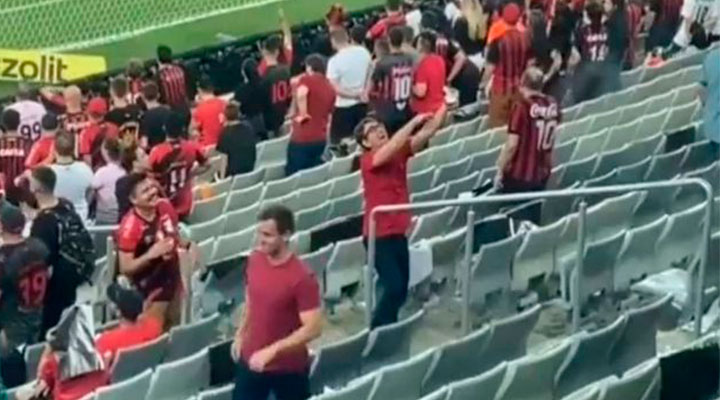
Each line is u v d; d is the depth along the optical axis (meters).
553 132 14.23
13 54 23.02
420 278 12.92
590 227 13.23
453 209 14.21
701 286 11.77
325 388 10.76
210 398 9.99
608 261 12.30
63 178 14.65
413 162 16.58
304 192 15.36
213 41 25.50
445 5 23.28
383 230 12.51
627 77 20.48
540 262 12.80
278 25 26.42
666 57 22.44
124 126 16.78
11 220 11.57
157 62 21.59
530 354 11.45
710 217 11.80
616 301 12.48
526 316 10.84
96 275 13.62
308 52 23.09
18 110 18.11
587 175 15.14
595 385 9.80
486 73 20.55
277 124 20.02
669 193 14.00
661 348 11.59
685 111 17.38
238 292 12.97
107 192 14.81
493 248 12.48
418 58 18.23
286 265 9.75
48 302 12.15
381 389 9.97
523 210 13.89
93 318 11.71
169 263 11.98
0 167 16.94
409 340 11.19
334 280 13.09
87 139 17.22
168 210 11.98
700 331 11.75
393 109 18.14
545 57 19.81
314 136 17.53
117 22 26.30
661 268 12.66
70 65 23.14
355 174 15.85
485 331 10.59
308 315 9.72
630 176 14.46
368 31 22.16
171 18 26.61
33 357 11.58
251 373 9.88
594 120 17.53
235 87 23.39
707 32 22.41
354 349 10.84
